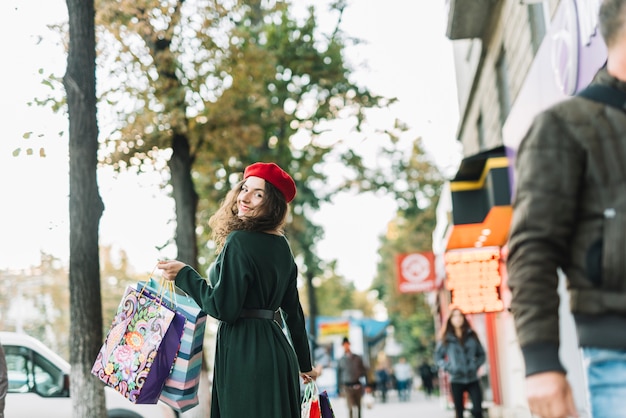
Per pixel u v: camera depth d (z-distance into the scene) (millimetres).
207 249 20391
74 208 8562
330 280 68562
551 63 8484
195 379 4293
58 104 10984
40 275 44531
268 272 4172
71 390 8297
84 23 8836
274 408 4012
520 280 2045
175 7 14133
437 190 36188
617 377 1985
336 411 24344
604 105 2100
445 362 10977
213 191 19078
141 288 4293
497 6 13398
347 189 25234
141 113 14789
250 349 4059
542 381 1956
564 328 9305
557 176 2064
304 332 4566
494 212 11258
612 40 2164
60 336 46062
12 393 10031
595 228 2045
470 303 15430
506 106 13820
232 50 15266
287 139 19484
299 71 18828
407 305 52312
